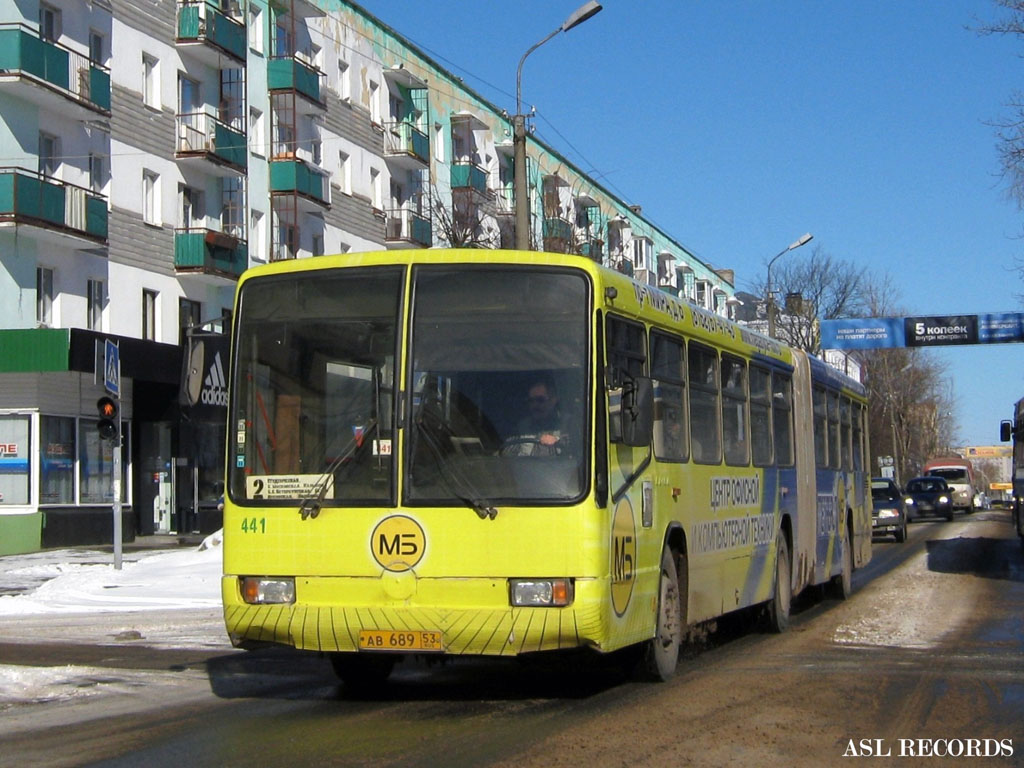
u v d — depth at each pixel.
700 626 11.86
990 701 9.30
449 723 8.54
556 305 8.78
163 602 18.31
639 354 9.80
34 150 31.53
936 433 96.75
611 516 8.72
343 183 46.84
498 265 8.86
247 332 9.13
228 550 8.90
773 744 7.74
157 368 34.41
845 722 8.48
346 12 47.12
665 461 10.27
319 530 8.66
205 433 37.22
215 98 39.59
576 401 8.60
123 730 8.42
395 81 50.53
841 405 18.88
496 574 8.40
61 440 32.25
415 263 8.91
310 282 9.06
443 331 8.78
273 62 42.28
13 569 25.02
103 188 34.53
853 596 18.91
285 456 8.85
